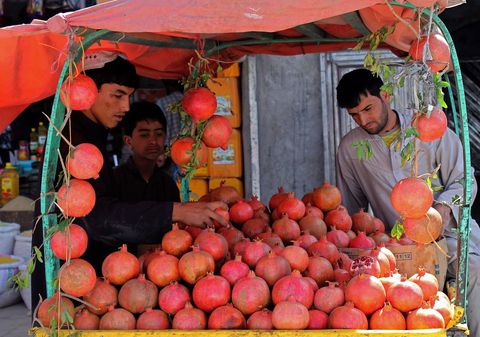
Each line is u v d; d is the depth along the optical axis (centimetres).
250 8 199
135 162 380
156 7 204
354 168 377
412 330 206
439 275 263
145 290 229
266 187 554
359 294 215
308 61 545
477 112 541
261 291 222
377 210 376
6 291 541
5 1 559
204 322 222
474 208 544
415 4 195
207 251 244
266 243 263
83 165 217
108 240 265
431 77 202
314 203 316
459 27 448
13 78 286
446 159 337
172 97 584
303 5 197
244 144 553
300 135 551
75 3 561
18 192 666
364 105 342
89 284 220
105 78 293
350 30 329
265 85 548
